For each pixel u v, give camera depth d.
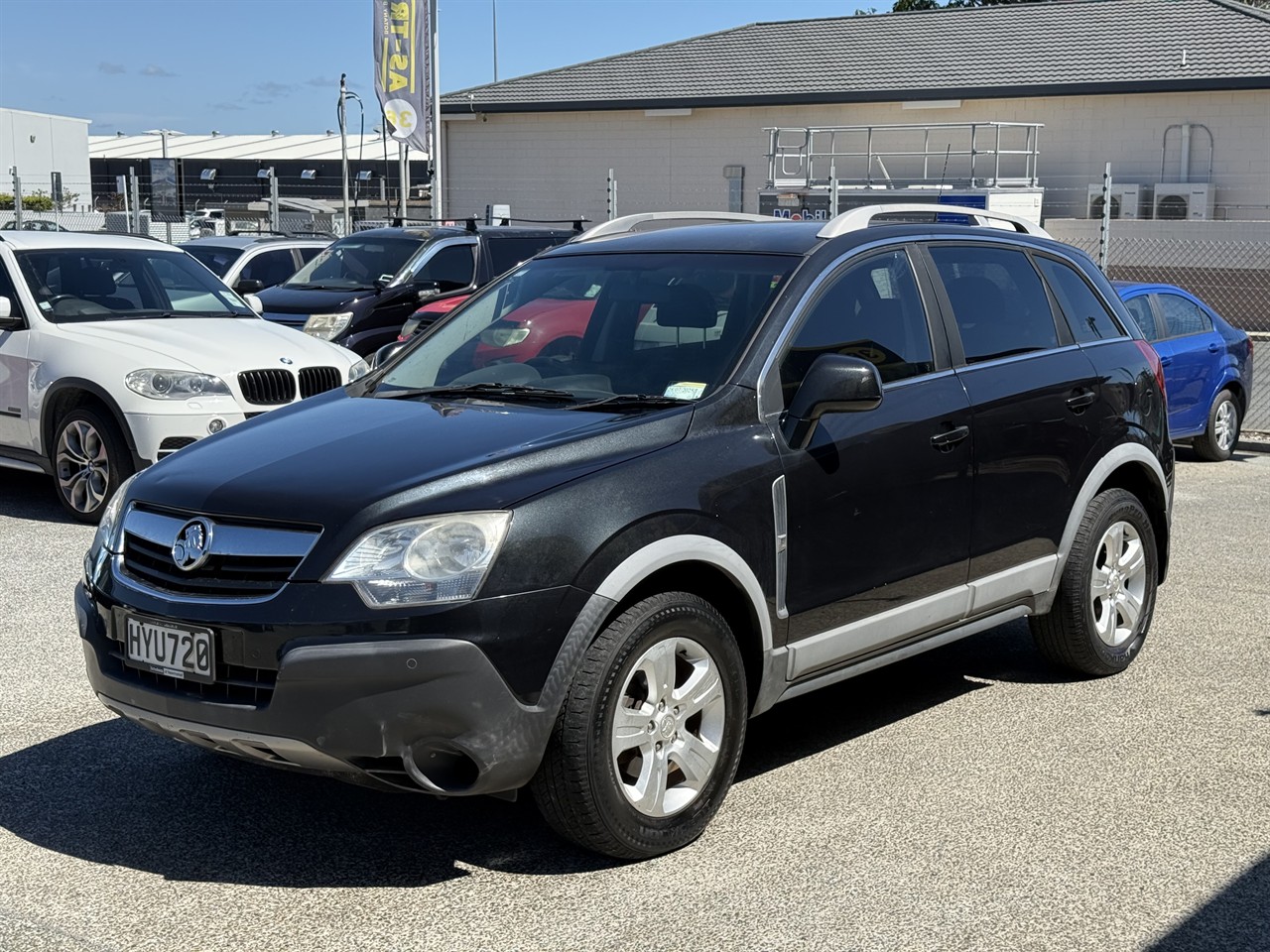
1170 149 26.72
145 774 4.75
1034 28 29.81
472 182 32.59
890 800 4.50
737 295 4.74
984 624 5.26
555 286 5.23
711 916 3.69
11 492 10.08
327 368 9.34
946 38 30.33
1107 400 5.67
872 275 4.96
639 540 3.92
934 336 5.07
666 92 30.31
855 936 3.58
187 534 3.96
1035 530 5.36
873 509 4.64
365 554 3.71
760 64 31.02
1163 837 4.21
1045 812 4.40
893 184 25.95
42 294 9.30
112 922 3.67
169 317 9.70
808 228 5.18
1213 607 7.00
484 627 3.65
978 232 5.50
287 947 3.54
